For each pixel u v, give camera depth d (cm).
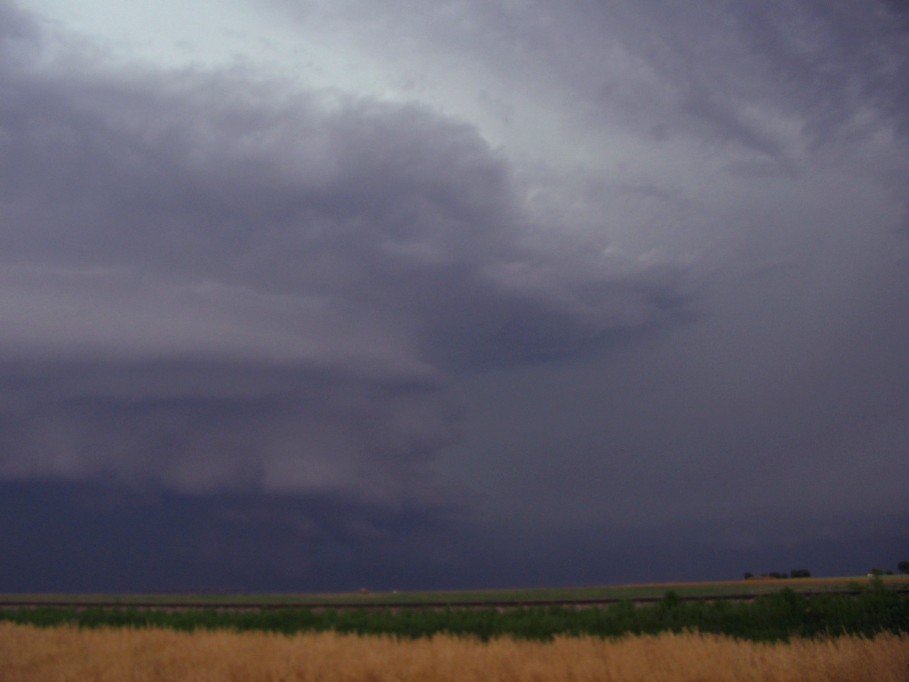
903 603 2398
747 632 2427
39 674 1772
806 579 7938
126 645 2159
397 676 1670
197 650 2045
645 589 5822
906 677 1485
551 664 1678
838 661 1541
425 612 3072
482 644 2061
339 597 5956
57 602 5341
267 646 2053
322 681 1686
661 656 1703
